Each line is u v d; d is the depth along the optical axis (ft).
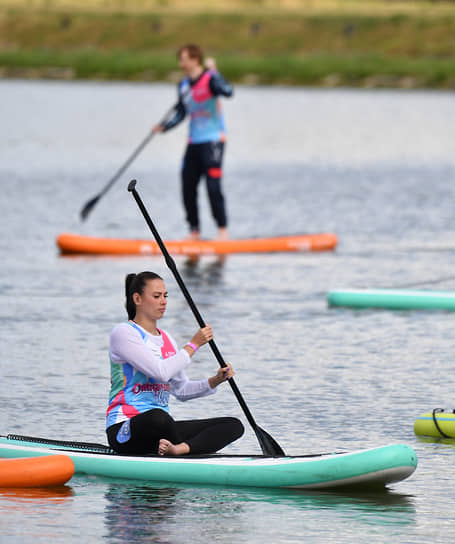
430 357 106.63
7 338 112.57
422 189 261.24
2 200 231.30
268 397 91.86
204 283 145.38
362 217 213.05
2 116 457.27
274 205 230.27
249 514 64.13
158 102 532.32
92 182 269.03
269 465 69.00
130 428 71.26
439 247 177.78
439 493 68.33
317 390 94.07
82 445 74.84
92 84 631.97
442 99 570.05
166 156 341.82
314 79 633.20
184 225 201.87
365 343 112.47
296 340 113.29
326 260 165.27
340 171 302.25
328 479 67.97
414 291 132.57
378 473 67.41
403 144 383.45
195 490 68.44
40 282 144.66
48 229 193.88
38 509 64.64
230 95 168.14
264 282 146.61
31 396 91.25
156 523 62.49
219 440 73.15
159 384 72.59
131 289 72.79
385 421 84.94
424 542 59.93
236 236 187.21
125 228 196.24
